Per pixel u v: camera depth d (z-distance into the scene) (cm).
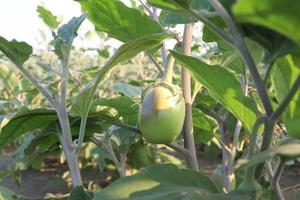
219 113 110
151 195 50
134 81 191
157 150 199
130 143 88
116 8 71
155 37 65
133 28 74
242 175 81
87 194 72
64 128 76
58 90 77
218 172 84
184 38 77
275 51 45
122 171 88
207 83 62
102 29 76
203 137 99
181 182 52
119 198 50
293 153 38
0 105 117
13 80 218
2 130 80
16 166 106
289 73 50
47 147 89
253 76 46
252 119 60
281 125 82
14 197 89
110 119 82
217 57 80
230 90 59
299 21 30
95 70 216
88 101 72
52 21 95
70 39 78
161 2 53
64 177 227
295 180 176
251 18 31
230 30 46
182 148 74
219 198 48
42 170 262
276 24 31
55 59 229
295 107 48
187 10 48
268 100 46
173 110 69
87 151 201
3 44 71
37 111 77
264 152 40
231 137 111
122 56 67
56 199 88
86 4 72
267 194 52
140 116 71
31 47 72
